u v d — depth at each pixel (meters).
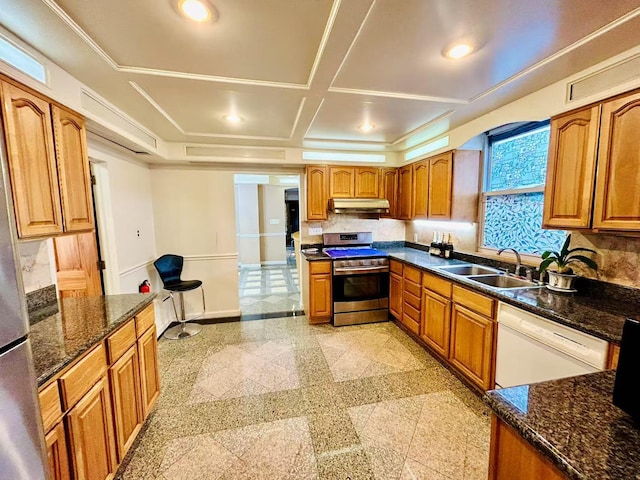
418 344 3.04
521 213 2.52
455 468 1.55
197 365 2.63
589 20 1.27
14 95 1.28
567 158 1.73
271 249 7.75
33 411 0.78
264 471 1.54
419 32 1.36
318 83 1.85
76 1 1.12
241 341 3.12
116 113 2.19
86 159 1.80
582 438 0.68
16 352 0.73
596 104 1.56
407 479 1.48
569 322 1.44
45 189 1.46
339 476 1.50
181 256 3.56
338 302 3.51
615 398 0.76
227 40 1.41
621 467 0.60
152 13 1.21
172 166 3.58
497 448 0.86
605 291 1.79
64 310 1.67
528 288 2.02
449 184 2.93
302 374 2.47
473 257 2.97
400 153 3.90
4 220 0.71
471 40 1.43
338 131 2.97
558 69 1.70
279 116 2.48
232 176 3.74
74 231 1.68
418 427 1.85
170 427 1.86
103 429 1.36
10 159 1.26
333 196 3.76
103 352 1.39
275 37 1.39
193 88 1.90
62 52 1.44
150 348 1.91
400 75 1.79
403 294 3.28
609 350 1.29
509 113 2.23
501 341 1.93
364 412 1.99
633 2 1.16
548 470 0.70
